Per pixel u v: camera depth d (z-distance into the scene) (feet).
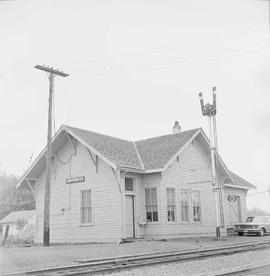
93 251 53.67
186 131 86.69
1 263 40.65
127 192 75.10
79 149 81.00
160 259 44.96
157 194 76.38
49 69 73.15
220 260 44.83
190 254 49.57
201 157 89.76
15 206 153.38
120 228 72.54
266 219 92.43
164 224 75.20
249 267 39.01
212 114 81.51
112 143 83.15
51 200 83.51
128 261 43.47
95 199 76.95
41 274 35.14
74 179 80.53
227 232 91.25
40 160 84.23
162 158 77.87
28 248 59.26
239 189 104.73
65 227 80.43
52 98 73.56
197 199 85.81
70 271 36.73
